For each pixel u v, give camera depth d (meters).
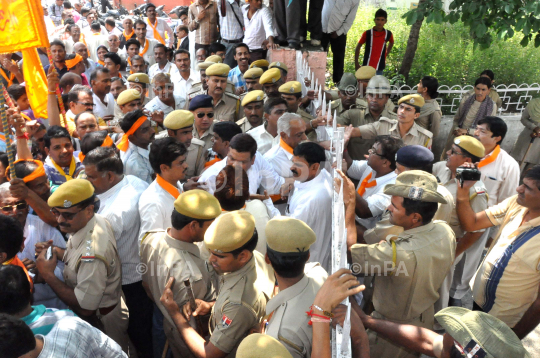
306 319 2.19
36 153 4.75
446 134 7.85
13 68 6.11
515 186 4.57
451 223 3.83
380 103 5.66
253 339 1.70
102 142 3.98
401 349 2.75
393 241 2.70
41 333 2.36
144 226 3.31
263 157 4.30
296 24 7.49
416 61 9.73
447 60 9.62
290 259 2.20
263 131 4.99
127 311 3.42
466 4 6.04
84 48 8.35
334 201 3.22
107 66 7.57
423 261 2.60
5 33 3.56
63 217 2.87
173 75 7.69
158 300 2.89
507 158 4.54
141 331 3.62
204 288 2.83
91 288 2.87
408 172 2.78
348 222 3.04
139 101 5.12
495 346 1.73
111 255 3.01
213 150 4.43
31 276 3.10
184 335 2.54
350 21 8.16
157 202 3.36
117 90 6.20
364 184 4.12
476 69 9.45
